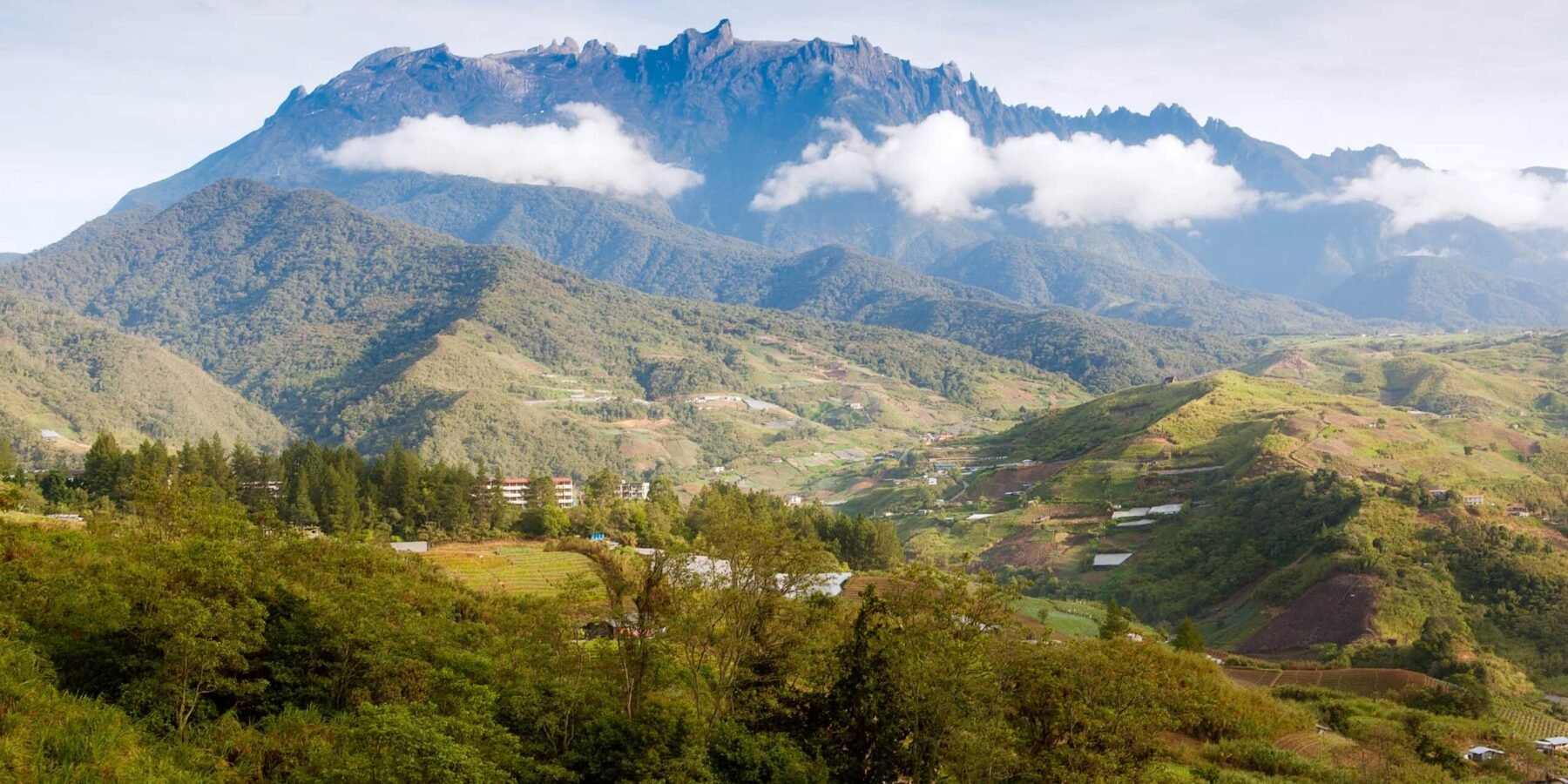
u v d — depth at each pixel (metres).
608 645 54.47
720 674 53.31
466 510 157.62
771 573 52.91
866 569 162.12
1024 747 48.28
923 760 48.06
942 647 48.56
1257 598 158.12
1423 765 74.25
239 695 51.19
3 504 66.75
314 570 63.91
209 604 50.38
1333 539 159.38
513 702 49.62
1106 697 48.75
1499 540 152.00
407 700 52.31
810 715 52.78
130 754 42.31
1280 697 100.38
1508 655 132.50
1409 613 139.25
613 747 47.75
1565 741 90.88
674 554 53.38
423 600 70.38
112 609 48.78
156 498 69.69
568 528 162.00
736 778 47.88
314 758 44.78
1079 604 154.50
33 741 40.72
